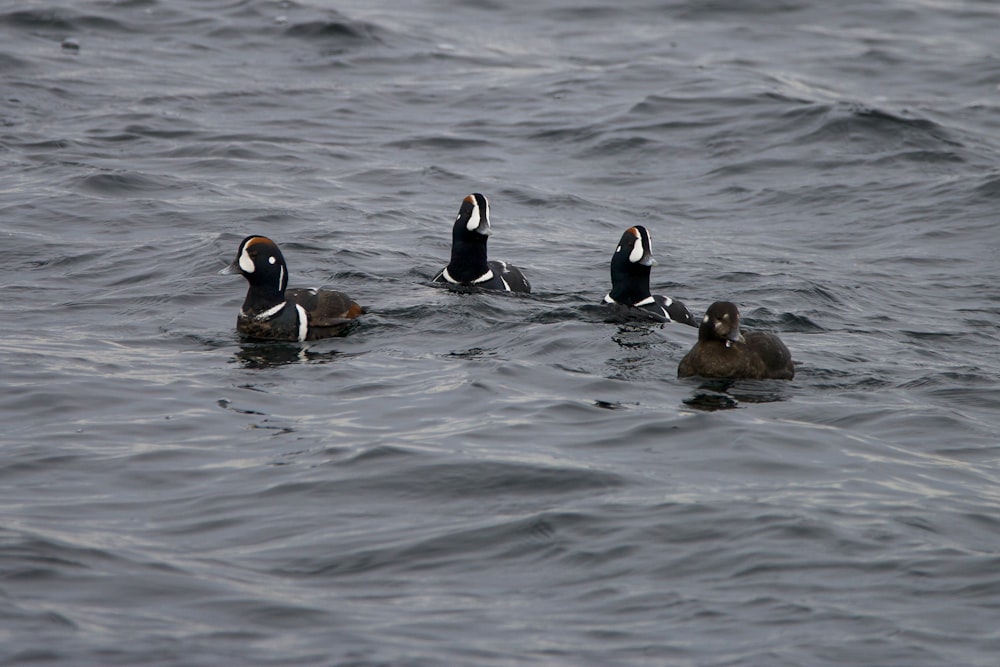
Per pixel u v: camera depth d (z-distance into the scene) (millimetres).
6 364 14836
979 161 27609
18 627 8781
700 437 12914
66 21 35375
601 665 8508
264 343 16281
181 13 37250
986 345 17438
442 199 24734
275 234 21578
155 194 23625
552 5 42469
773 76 34219
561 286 19766
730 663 8539
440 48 36688
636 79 33781
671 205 25203
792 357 16359
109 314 17391
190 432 12836
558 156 28125
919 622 9125
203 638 8750
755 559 10062
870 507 11133
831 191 25922
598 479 11602
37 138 26672
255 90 31547
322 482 11516
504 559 10102
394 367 15273
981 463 12523
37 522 10531
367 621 9055
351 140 28297
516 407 13688
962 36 40094
